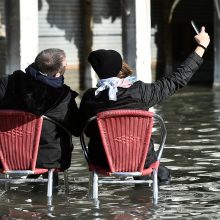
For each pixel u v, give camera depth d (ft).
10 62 132.16
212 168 68.49
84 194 57.98
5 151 54.65
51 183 55.98
